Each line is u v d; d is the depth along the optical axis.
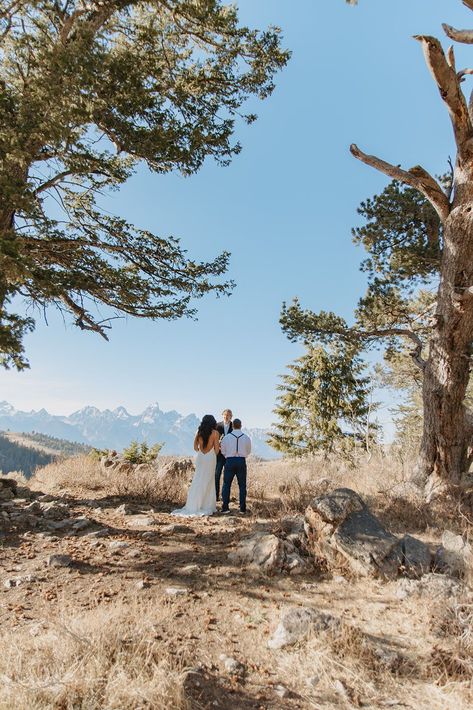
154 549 5.70
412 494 8.83
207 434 8.30
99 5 9.88
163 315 11.26
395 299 12.59
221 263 11.29
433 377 9.80
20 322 8.20
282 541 5.32
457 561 4.92
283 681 3.01
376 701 2.83
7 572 4.84
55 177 9.93
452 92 8.87
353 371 22.16
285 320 12.80
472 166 9.53
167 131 9.67
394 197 12.06
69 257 10.28
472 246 9.54
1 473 12.89
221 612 3.97
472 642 3.41
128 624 3.53
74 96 7.81
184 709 2.59
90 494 9.60
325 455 19.88
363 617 3.93
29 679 2.65
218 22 10.06
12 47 8.77
